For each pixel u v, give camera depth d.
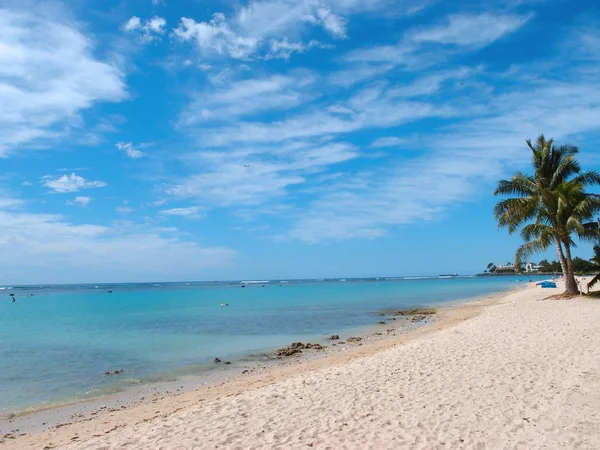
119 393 13.81
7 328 32.03
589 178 28.53
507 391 9.20
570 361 11.29
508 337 15.62
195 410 9.75
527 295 45.78
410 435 7.27
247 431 8.04
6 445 9.28
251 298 70.38
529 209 29.20
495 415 7.88
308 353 19.45
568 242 30.30
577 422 7.30
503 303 38.25
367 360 13.89
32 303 67.75
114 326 32.38
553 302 28.53
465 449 6.59
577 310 22.28
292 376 14.45
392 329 26.56
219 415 9.14
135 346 22.84
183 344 23.25
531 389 9.20
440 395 9.30
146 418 10.52
